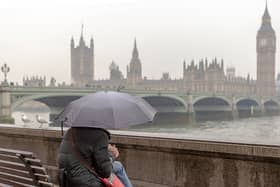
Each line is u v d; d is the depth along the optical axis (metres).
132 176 7.25
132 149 7.23
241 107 111.06
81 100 4.51
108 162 4.13
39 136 9.05
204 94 103.00
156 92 90.00
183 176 6.52
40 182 5.18
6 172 5.73
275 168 5.48
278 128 30.27
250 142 5.85
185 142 6.39
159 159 6.85
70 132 4.21
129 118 4.36
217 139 6.33
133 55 193.62
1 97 66.56
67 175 4.11
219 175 6.06
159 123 76.38
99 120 4.20
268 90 155.00
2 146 10.25
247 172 5.77
